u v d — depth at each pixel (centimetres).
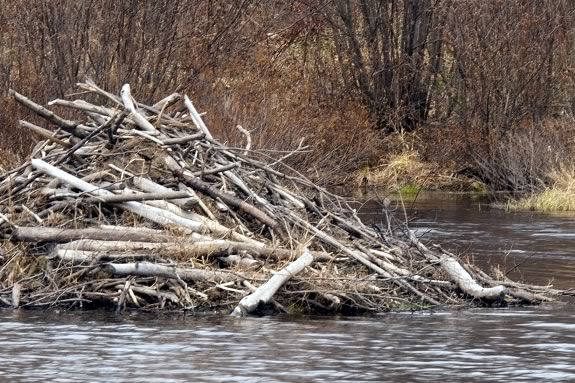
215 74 4991
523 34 5769
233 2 5053
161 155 2580
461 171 5788
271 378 1700
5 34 4650
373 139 5750
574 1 5916
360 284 2341
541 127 5369
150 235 2369
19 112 4262
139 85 4756
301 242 2423
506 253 3250
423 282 2409
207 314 2230
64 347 1908
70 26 4662
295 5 6019
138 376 1705
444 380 1702
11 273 2361
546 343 1988
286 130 4912
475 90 5738
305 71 6019
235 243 2359
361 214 4209
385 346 1945
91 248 2339
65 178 2484
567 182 4975
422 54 6259
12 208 2458
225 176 2583
